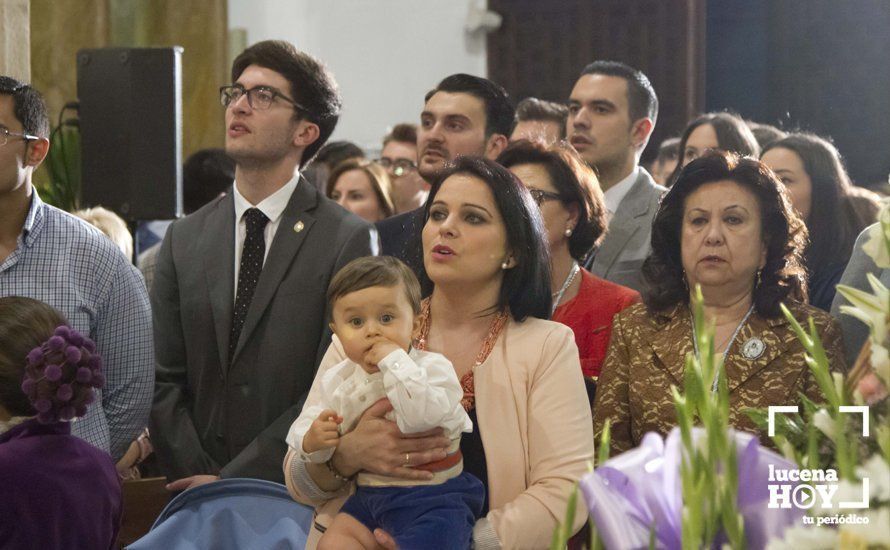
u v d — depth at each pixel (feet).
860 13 31.55
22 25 15.75
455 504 8.76
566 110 21.07
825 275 15.46
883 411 5.32
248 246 13.74
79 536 9.44
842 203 15.74
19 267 12.35
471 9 33.06
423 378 8.67
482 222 9.61
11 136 12.12
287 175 13.94
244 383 13.29
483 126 16.48
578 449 9.20
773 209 11.19
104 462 9.98
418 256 10.71
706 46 32.94
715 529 4.99
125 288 12.83
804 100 32.19
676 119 32.09
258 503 10.96
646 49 32.32
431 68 33.45
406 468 8.79
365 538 8.86
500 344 9.61
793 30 32.22
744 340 10.98
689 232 11.28
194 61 32.14
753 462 5.16
